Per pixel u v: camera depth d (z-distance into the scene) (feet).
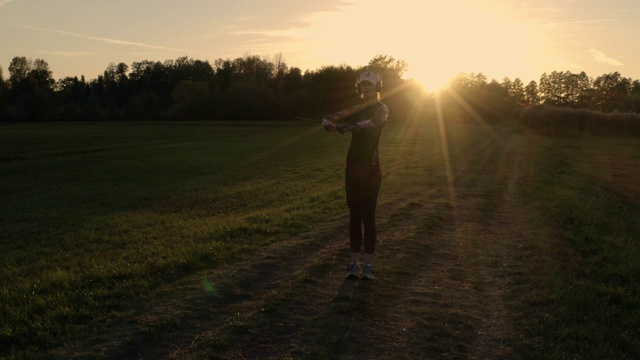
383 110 18.83
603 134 142.00
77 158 103.19
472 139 130.41
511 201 39.24
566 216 32.55
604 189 49.83
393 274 20.54
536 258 22.75
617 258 23.32
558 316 16.53
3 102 305.12
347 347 14.42
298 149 114.21
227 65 410.93
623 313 17.06
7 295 18.51
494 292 18.93
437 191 43.83
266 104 311.27
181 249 24.34
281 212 34.63
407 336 15.14
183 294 17.85
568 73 462.60
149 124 261.85
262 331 15.24
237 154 105.29
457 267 21.77
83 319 15.92
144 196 55.42
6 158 103.96
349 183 19.26
